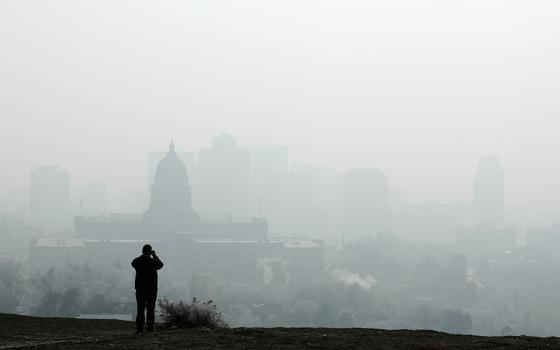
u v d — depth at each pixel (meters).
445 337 39.28
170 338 38.94
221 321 47.56
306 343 36.75
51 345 38.34
